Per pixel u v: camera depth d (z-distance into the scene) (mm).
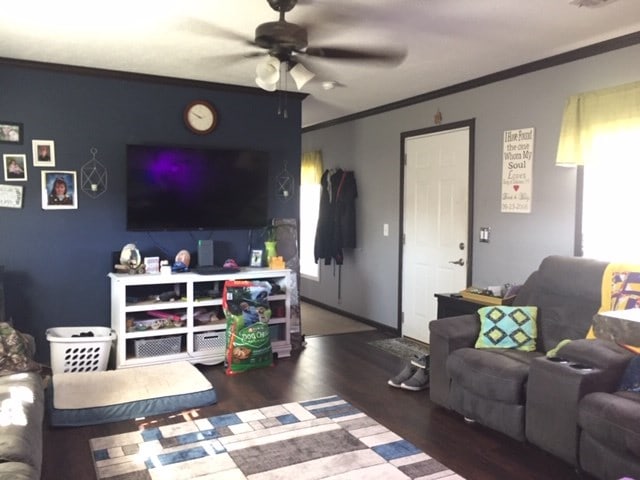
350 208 6125
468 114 4566
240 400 3586
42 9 2973
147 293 4453
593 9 2930
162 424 3180
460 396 3199
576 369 2578
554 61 3777
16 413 2307
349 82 4578
